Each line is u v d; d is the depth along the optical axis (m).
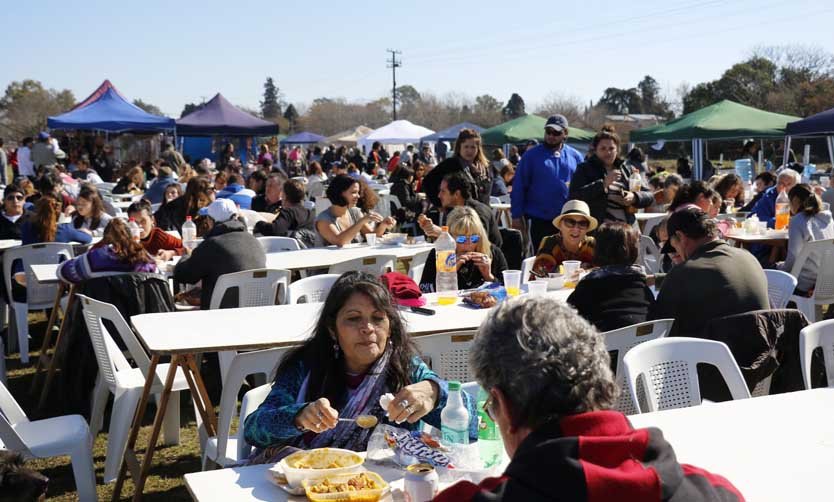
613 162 6.36
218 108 19.41
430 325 3.79
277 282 5.10
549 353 1.41
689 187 6.78
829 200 9.29
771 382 3.55
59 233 6.77
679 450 2.20
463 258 4.98
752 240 7.33
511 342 1.44
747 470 2.06
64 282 5.24
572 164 7.13
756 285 3.70
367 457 2.26
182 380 4.29
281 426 2.40
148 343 3.56
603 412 1.38
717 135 15.84
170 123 17.84
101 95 17.95
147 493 4.02
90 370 4.64
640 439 1.35
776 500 1.90
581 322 1.48
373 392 2.58
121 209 12.13
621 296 3.67
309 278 4.92
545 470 1.29
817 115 13.80
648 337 3.58
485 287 4.62
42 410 5.26
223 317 4.08
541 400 1.39
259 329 3.80
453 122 71.12
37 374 5.57
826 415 2.43
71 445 3.35
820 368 3.37
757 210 8.88
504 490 1.31
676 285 3.72
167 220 8.30
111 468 4.12
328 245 6.90
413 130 29.52
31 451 3.28
